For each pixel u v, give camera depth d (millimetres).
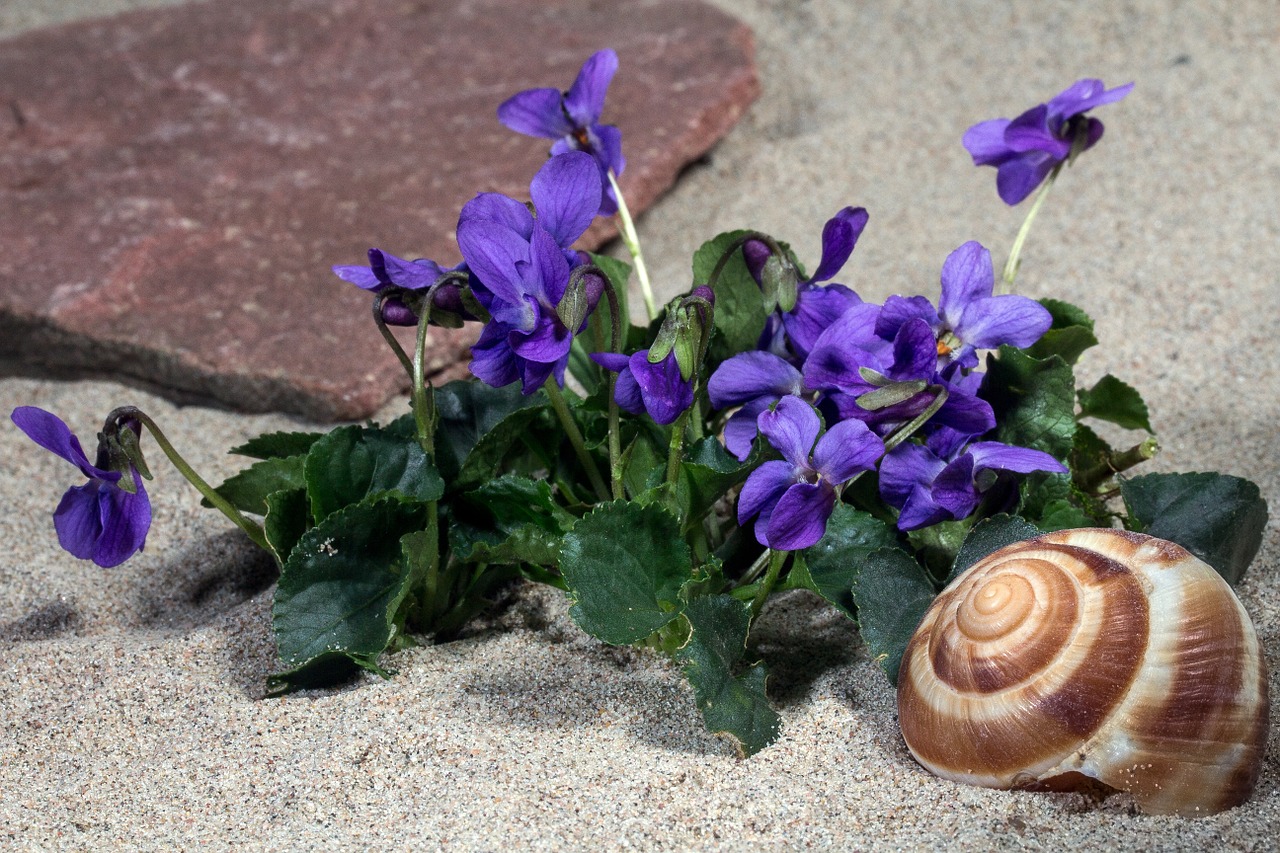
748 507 442
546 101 474
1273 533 496
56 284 591
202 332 577
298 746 457
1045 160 485
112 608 509
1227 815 431
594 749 453
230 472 545
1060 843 429
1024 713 429
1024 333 451
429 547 468
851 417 448
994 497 462
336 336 574
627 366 442
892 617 455
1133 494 475
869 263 620
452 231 611
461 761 451
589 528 450
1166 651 427
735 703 448
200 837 442
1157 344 572
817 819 438
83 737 465
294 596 462
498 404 488
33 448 562
